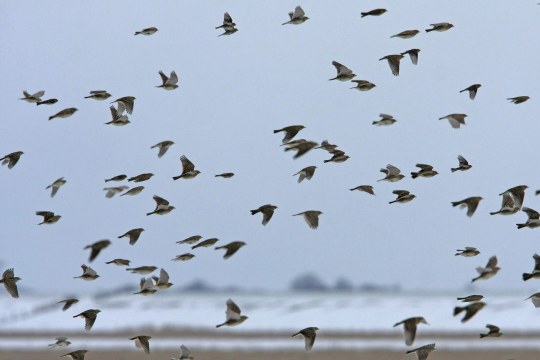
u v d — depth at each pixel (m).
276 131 28.78
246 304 156.50
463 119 28.80
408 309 130.62
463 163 29.12
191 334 78.81
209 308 140.38
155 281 27.38
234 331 82.94
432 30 29.55
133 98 29.78
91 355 56.03
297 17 29.94
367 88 29.59
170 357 54.97
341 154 28.84
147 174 29.83
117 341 70.44
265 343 67.50
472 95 28.81
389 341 69.00
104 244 24.34
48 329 89.12
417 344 63.94
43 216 28.94
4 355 57.22
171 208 28.58
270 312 129.12
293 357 54.97
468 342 66.38
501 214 27.00
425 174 29.30
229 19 30.12
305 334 24.91
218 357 54.69
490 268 26.80
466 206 27.31
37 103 29.67
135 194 29.56
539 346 61.75
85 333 81.62
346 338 72.81
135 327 87.69
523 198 26.88
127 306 139.38
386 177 29.44
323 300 183.38
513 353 56.53
